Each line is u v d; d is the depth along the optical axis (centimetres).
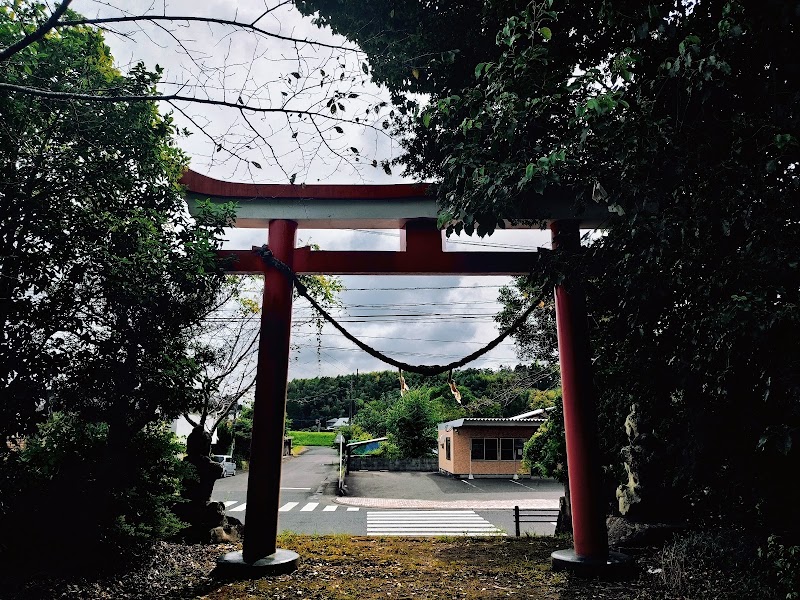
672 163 458
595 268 645
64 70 568
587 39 588
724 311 431
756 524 672
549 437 1193
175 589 682
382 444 3906
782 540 579
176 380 744
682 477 696
